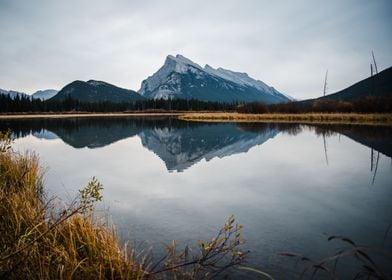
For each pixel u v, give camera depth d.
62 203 7.52
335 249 5.07
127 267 3.96
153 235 5.77
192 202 8.08
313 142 20.95
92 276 3.73
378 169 11.90
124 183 10.35
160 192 9.12
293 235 5.71
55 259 3.88
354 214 6.88
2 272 3.49
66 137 28.69
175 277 4.03
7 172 8.45
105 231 4.82
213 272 4.28
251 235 5.73
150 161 15.20
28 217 5.03
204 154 17.31
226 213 7.12
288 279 4.09
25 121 61.91
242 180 10.64
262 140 23.05
